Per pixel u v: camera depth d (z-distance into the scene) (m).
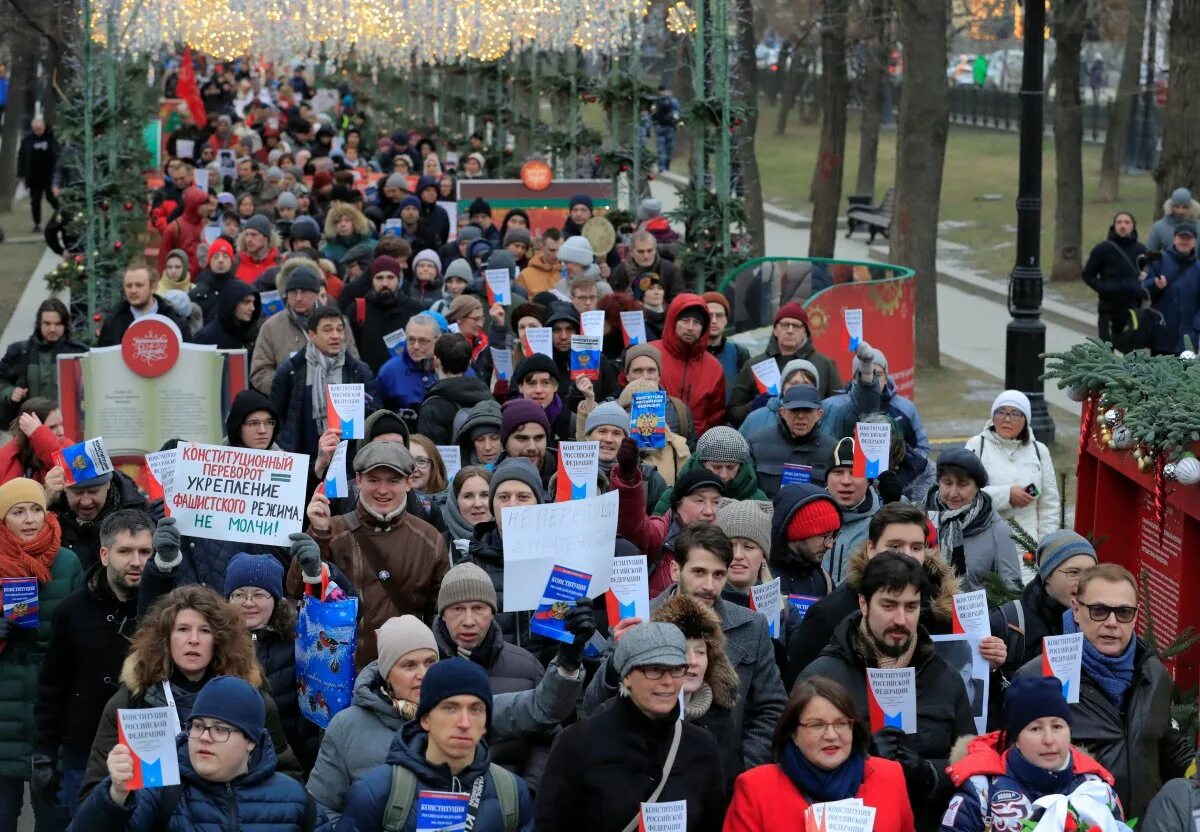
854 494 9.09
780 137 64.81
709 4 18.78
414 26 31.61
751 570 7.69
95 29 18.94
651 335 14.96
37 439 9.92
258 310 14.20
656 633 5.82
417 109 47.56
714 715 6.53
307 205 24.31
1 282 29.17
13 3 30.05
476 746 5.66
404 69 45.34
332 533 7.85
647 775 5.88
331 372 11.38
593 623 6.36
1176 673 8.04
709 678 6.50
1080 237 31.48
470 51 30.97
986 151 55.28
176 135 36.03
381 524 7.85
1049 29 31.20
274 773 5.75
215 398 12.25
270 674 7.28
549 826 5.89
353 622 7.08
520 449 9.73
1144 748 6.79
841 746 5.83
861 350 11.25
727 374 13.73
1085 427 9.29
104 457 8.75
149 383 12.17
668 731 5.94
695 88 18.75
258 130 39.91
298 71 56.81
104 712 6.39
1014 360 17.58
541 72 31.38
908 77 22.72
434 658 6.34
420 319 12.12
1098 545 8.55
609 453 9.70
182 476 7.78
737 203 18.73
